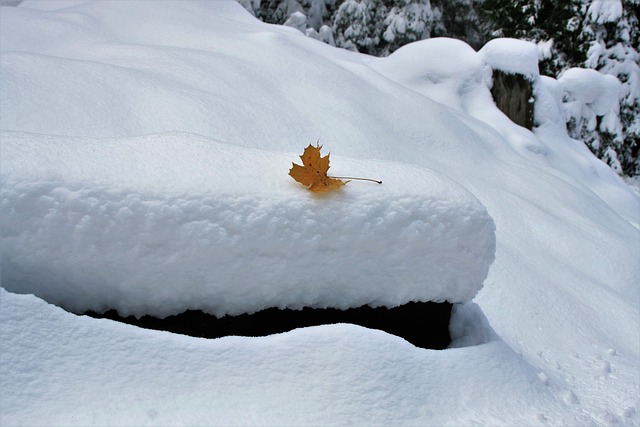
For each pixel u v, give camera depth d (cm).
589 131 647
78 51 301
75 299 113
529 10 901
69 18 337
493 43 475
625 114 862
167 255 112
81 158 113
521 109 466
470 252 130
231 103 258
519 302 192
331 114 288
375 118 309
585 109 638
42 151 112
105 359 97
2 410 88
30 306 99
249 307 121
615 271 256
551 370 156
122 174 112
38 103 215
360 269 125
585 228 290
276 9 1066
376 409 103
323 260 121
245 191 117
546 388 131
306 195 120
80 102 223
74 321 100
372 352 110
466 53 474
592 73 640
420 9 1066
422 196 127
